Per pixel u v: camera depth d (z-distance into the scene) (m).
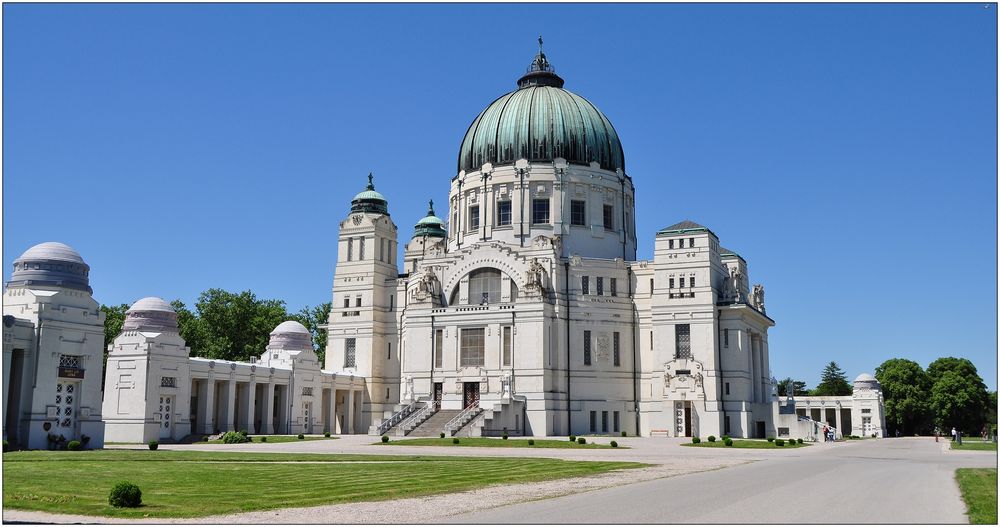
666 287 117.44
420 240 152.12
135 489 33.38
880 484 42.22
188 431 98.06
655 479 45.59
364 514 31.38
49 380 77.00
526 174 129.25
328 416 124.31
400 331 132.88
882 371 186.62
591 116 135.25
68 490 38.59
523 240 127.62
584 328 119.81
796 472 50.62
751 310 117.50
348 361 134.25
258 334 160.75
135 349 93.56
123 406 92.88
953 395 172.62
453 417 112.50
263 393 113.00
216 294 161.88
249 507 33.25
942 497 36.22
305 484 42.19
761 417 119.38
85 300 81.31
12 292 78.44
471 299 123.31
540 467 54.53
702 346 114.31
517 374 115.31
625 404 119.56
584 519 29.41
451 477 46.53
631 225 136.62
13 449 73.69
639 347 121.25
